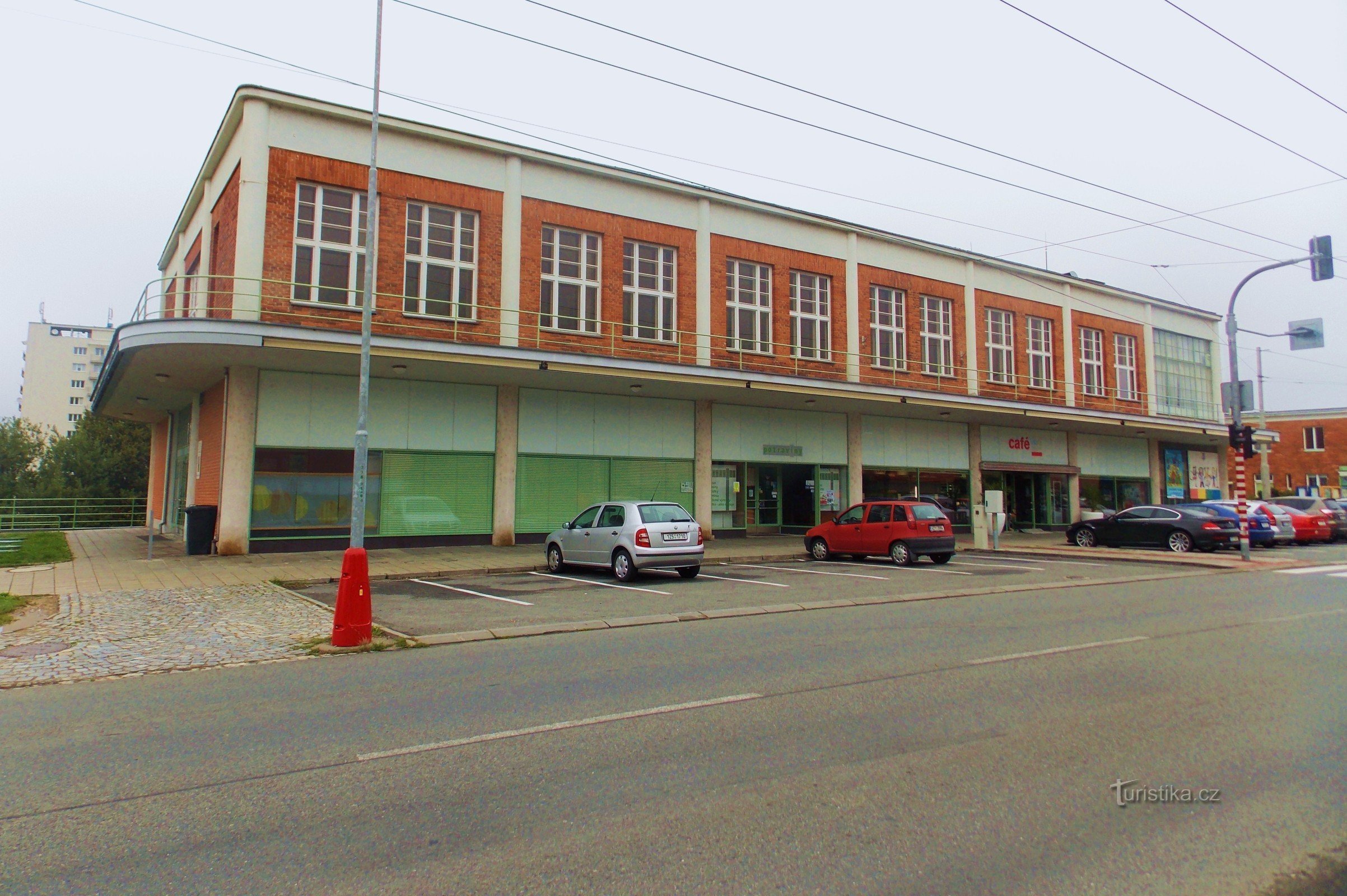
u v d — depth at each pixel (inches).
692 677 287.6
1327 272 703.7
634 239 924.0
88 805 175.3
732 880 140.1
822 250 1076.5
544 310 864.9
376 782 187.3
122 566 638.5
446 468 812.0
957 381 1203.2
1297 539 1069.1
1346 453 2065.7
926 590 547.2
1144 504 1481.3
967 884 138.9
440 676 294.2
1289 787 183.0
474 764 199.2
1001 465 1262.3
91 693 276.2
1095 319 1416.1
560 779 188.4
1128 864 146.6
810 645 346.9
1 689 282.8
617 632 390.6
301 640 365.1
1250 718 234.4
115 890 137.5
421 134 792.9
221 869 145.1
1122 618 421.1
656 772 192.9
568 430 884.6
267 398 731.4
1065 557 840.3
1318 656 320.5
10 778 191.6
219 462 762.8
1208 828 161.5
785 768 194.7
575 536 642.8
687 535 609.3
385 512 779.4
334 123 757.9
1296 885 139.1
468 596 514.0
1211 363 1643.7
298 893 136.4
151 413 1146.7
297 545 736.3
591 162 890.7
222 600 479.2
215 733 226.5
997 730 224.4
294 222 731.4
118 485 1955.0
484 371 765.3
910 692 264.5
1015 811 169.3
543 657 327.0
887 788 181.8
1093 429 1349.7
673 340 944.3
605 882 139.4
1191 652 328.5
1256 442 1560.0
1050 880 140.4
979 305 1250.0
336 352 671.1
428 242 799.1
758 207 1015.0
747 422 1015.0
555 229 880.3
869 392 978.7
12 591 512.7
